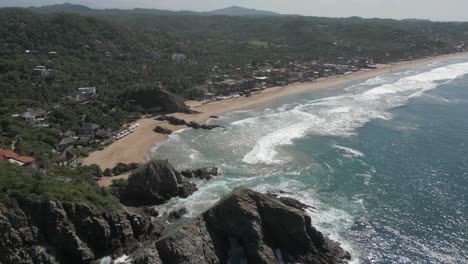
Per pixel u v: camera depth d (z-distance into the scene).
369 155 109.50
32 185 66.06
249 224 66.38
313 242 68.75
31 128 115.94
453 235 74.25
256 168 101.81
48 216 63.72
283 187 91.38
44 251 62.66
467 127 134.50
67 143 111.75
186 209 81.94
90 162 104.56
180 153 112.88
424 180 95.00
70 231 64.75
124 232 70.31
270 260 65.19
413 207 83.44
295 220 67.75
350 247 70.69
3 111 125.31
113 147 117.00
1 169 70.00
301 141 120.44
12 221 60.94
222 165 104.00
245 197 69.38
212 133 129.75
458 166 102.81
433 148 115.00
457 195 88.25
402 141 120.56
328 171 99.38
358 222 77.94
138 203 83.94
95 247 67.75
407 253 69.31
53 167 90.62
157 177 85.81
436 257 68.31
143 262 60.22
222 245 67.38
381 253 69.31
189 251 62.31
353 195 88.00
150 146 118.38
